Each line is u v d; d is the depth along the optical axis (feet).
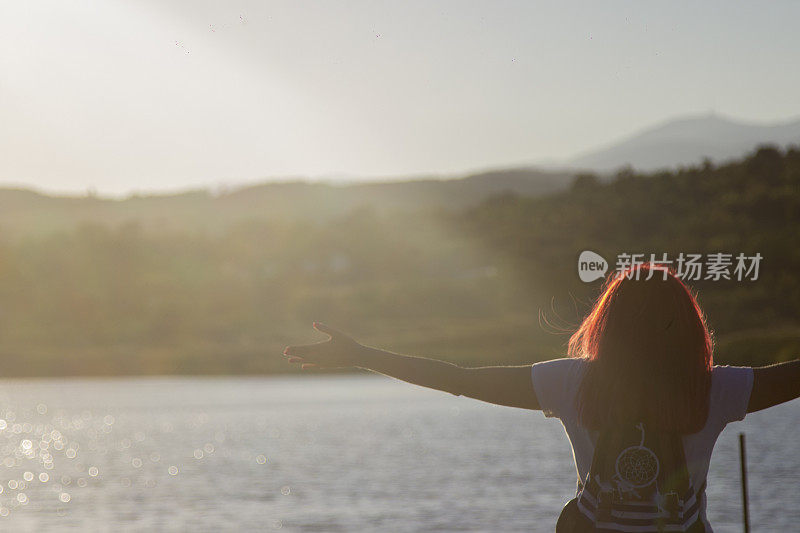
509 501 89.66
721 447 136.36
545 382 11.35
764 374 11.13
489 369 11.51
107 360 540.11
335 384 423.23
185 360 527.40
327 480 110.01
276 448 156.04
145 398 328.49
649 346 11.03
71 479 116.47
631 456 10.93
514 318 546.67
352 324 599.98
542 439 164.25
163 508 89.51
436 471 116.57
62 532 76.13
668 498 10.88
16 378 511.81
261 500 93.97
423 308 602.44
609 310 11.30
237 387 407.44
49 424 221.66
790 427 173.27
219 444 166.30
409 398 314.96
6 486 108.78
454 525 76.69
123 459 142.31
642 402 10.99
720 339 368.89
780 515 75.31
